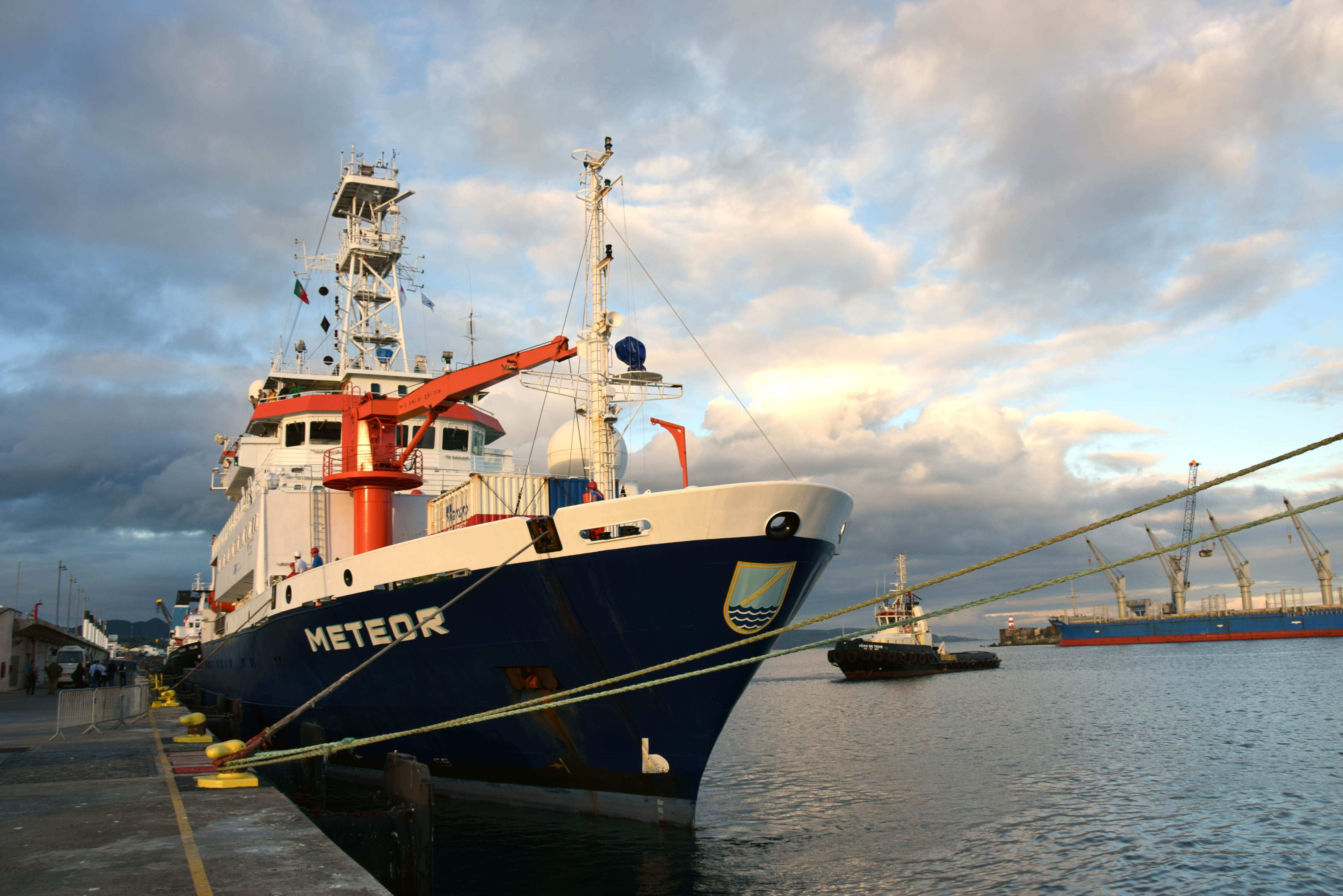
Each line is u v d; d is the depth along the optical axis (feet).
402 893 38.01
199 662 146.92
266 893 23.98
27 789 40.11
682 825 54.24
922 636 330.13
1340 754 102.94
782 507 48.08
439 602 56.54
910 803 77.56
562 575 51.11
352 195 120.37
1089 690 205.16
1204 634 483.51
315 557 71.61
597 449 74.69
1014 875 55.98
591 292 77.15
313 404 97.96
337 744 44.47
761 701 212.84
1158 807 75.51
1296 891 53.52
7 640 148.46
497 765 60.44
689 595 49.03
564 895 46.42
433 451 100.73
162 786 41.14
